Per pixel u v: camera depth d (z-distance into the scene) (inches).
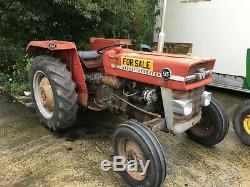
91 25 244.4
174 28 241.4
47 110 151.3
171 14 241.1
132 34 260.2
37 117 164.7
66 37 244.1
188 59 109.9
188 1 228.1
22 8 203.5
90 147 135.1
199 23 225.3
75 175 114.6
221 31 215.0
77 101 143.8
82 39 247.3
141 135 100.3
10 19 214.1
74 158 126.0
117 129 108.7
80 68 136.3
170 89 108.3
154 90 115.0
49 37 230.5
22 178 111.7
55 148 133.2
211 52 223.6
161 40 145.6
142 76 116.1
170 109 110.3
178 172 120.0
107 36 260.2
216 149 139.8
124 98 128.7
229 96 217.6
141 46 156.1
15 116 165.2
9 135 143.7
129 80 125.1
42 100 149.5
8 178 111.5
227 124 132.8
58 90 131.6
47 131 148.9
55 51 148.8
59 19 231.3
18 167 118.3
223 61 218.4
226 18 210.5
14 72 215.3
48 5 213.6
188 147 140.2
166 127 114.8
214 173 120.3
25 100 187.3
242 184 114.0
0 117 163.3
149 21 257.0
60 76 132.5
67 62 143.3
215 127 134.4
